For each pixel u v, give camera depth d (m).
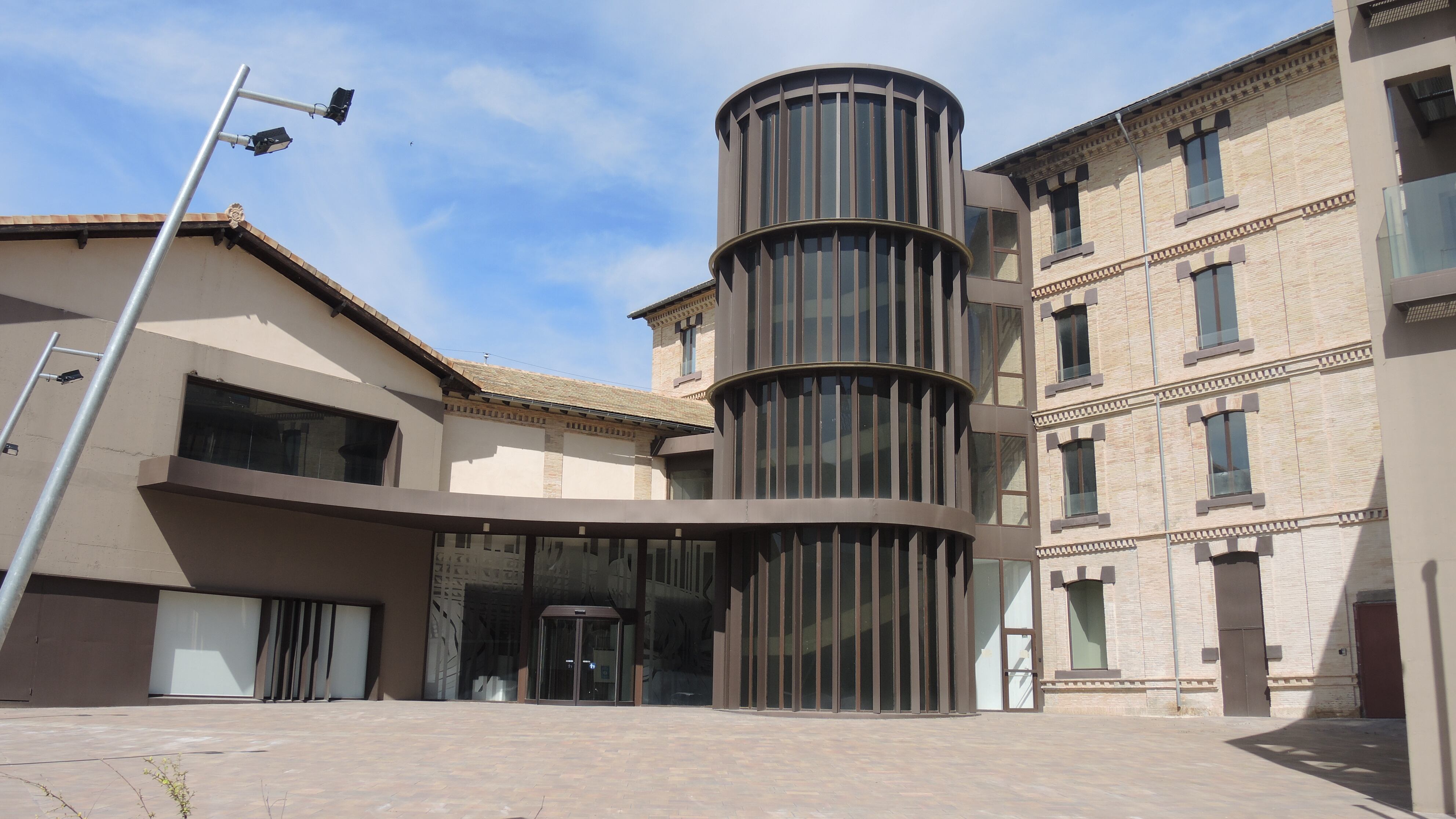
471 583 27.42
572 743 15.45
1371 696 22.16
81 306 21.48
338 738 15.20
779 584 24.48
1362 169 12.59
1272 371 24.80
